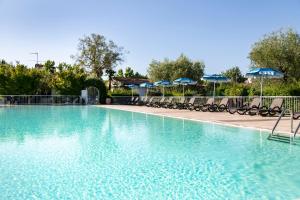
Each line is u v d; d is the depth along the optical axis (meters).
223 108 20.02
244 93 26.34
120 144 9.01
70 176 5.69
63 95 34.81
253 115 16.83
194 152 7.80
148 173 5.89
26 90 36.09
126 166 6.43
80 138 10.16
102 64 50.28
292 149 7.99
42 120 16.31
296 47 25.94
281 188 4.95
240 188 4.96
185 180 5.43
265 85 26.38
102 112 22.75
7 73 35.84
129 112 22.72
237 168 6.21
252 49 27.12
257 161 6.77
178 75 46.22
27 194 4.74
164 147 8.51
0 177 5.64
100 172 5.96
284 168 6.18
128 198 4.56
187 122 14.79
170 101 27.14
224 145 8.70
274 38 26.64
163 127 13.09
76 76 36.53
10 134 11.05
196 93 37.31
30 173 5.90
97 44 49.88
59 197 4.61
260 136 10.05
